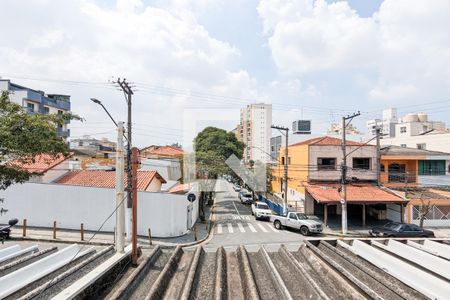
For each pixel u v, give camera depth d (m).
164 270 3.60
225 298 3.02
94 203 19.98
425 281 3.06
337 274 3.32
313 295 2.95
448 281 3.10
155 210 19.70
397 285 3.05
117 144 6.30
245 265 3.70
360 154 28.23
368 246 4.17
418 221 25.31
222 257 4.12
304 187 27.84
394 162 30.42
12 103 13.64
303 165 28.97
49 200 20.27
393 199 24.67
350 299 2.84
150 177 22.27
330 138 29.89
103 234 19.16
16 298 3.02
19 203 20.44
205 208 33.19
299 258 4.14
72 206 20.11
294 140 41.72
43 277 3.50
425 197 25.73
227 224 25.06
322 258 3.96
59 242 16.97
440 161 30.39
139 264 4.12
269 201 33.53
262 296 3.05
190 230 22.05
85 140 52.34
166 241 18.69
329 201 23.91
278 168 37.22
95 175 23.41
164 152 37.56
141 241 18.33
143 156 31.66
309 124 46.53
